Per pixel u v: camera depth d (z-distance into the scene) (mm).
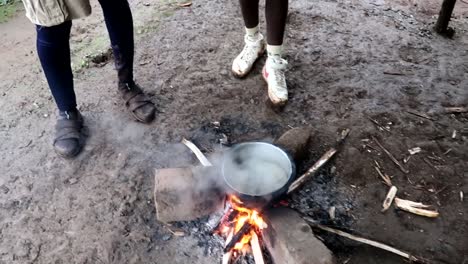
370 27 3557
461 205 2293
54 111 2912
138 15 3746
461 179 2410
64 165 2553
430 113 2789
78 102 2939
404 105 2844
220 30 3547
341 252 2088
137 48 3389
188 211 2158
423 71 3117
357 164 2475
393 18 3699
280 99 2766
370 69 3131
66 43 2389
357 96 2910
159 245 2156
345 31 3502
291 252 1843
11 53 3482
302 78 3055
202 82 3061
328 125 2715
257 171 2115
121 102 2922
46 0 2076
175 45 3404
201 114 2824
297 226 1941
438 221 2225
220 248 2129
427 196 2332
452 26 3701
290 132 2453
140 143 2650
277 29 2660
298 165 2445
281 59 2830
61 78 2479
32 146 2686
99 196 2383
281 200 2062
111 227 2242
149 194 2375
